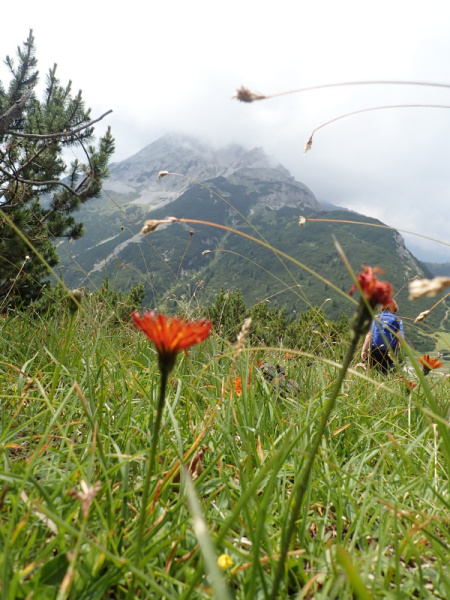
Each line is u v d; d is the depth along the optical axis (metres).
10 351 3.19
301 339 3.77
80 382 2.53
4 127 9.05
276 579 0.95
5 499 1.39
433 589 1.31
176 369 2.70
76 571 1.04
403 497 1.84
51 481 1.60
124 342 3.81
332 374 3.40
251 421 2.31
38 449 1.33
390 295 0.91
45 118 11.81
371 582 1.21
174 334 0.97
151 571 1.07
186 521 1.28
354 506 1.57
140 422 2.27
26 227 10.20
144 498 1.02
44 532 1.34
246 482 1.68
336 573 1.19
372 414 2.93
